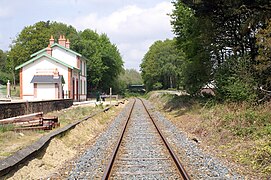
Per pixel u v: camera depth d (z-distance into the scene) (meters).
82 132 19.17
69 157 13.38
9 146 13.95
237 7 20.45
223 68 24.38
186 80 31.92
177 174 10.19
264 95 19.69
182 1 22.06
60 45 57.22
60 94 47.53
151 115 32.50
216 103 23.38
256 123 15.97
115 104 48.12
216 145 15.25
